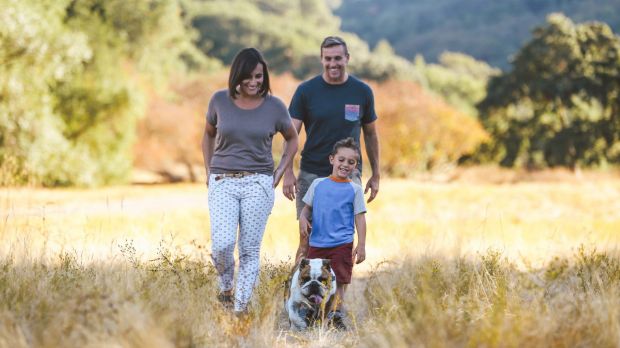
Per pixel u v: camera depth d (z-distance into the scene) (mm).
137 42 67250
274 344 8453
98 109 50312
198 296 9102
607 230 18922
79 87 50000
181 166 64688
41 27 38469
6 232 13414
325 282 9336
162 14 69125
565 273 11656
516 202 32656
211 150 10305
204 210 24578
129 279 9211
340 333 9195
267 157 9836
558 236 16875
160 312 7977
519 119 83688
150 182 57875
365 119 11188
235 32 128750
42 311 7945
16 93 36938
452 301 8383
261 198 9688
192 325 8156
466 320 7855
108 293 7926
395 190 37719
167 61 76000
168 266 10266
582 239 16281
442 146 64250
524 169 76312
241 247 9844
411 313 8211
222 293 9820
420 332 7512
